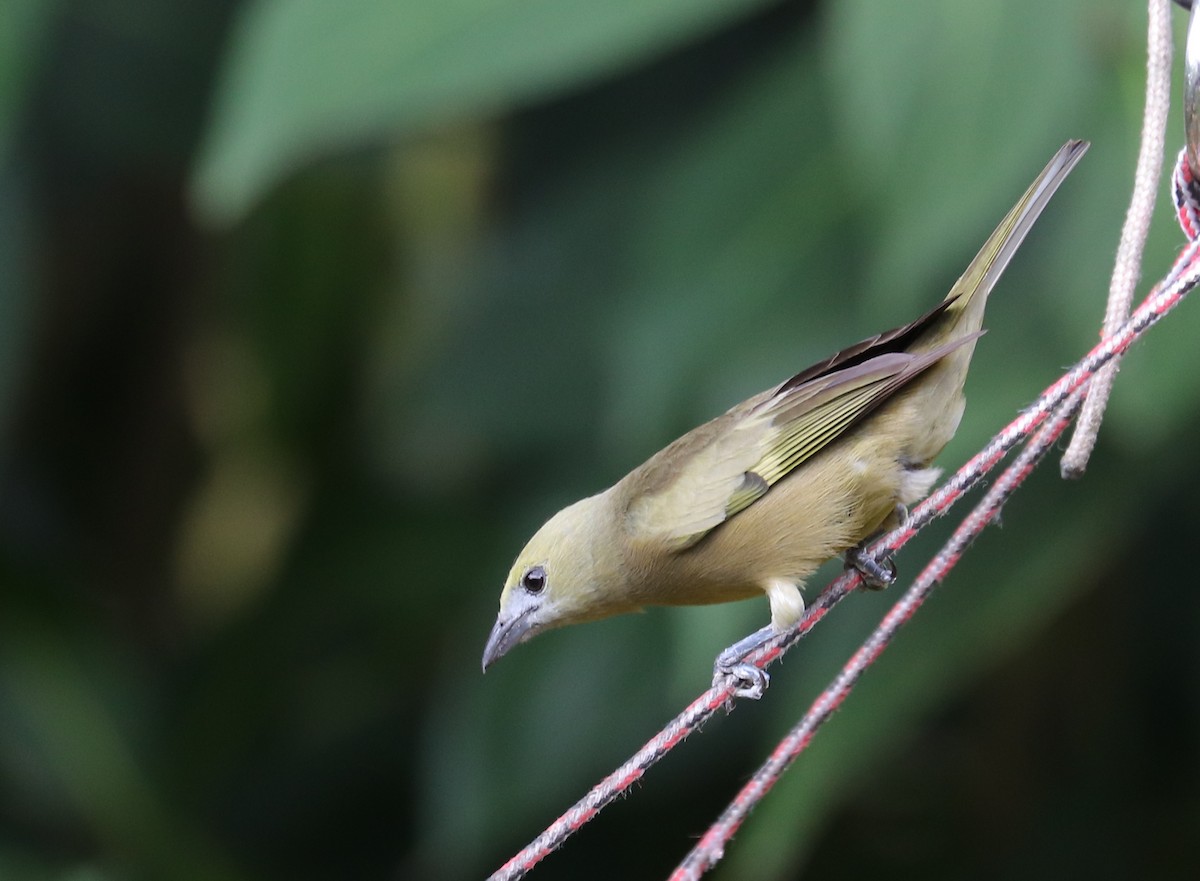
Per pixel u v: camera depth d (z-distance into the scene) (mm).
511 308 11781
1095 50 8086
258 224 14086
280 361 14273
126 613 14594
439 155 14258
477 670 11039
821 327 9719
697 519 7562
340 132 8703
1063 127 8070
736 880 9992
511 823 10555
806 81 10242
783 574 7582
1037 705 12172
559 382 11633
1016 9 8078
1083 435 6129
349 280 14312
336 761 12891
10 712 12000
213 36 12156
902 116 8133
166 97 12156
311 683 13031
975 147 8070
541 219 11984
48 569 12836
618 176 11703
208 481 15016
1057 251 8891
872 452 7359
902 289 8422
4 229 11547
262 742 12969
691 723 5691
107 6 12078
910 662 9273
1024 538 9312
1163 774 11922
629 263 11055
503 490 12695
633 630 10719
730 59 11508
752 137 10250
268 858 12539
